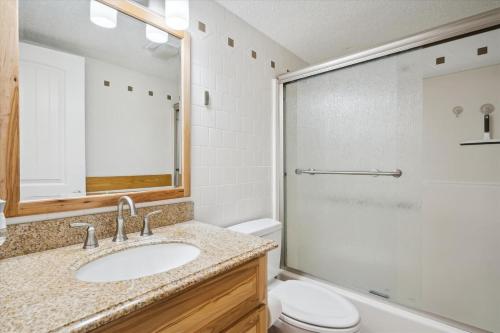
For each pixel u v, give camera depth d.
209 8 1.38
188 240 0.91
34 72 0.81
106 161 0.98
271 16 1.56
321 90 1.72
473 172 1.43
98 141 0.96
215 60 1.42
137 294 0.53
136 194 1.05
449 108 1.44
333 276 1.69
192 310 0.63
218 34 1.43
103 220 0.94
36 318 0.45
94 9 0.95
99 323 0.45
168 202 1.19
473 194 1.44
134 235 0.98
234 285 0.75
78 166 0.91
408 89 1.40
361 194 1.57
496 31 1.17
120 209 0.91
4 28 0.74
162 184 1.16
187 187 1.25
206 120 1.37
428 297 1.59
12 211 0.76
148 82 1.11
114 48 1.00
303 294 1.29
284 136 1.90
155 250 0.91
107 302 0.50
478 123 1.39
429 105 1.43
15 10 0.76
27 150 0.80
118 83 1.02
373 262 1.53
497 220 1.38
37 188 0.82
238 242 0.89
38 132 0.82
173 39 1.20
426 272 1.60
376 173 1.50
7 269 0.66
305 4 1.45
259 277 0.84
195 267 0.66
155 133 1.13
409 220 1.41
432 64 1.35
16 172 0.77
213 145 1.41
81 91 0.92
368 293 1.54
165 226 1.13
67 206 0.87
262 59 1.76
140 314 0.53
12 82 0.76
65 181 0.88
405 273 1.43
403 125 1.42
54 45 0.86
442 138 1.47
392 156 1.46
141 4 1.08
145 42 1.10
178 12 0.99
